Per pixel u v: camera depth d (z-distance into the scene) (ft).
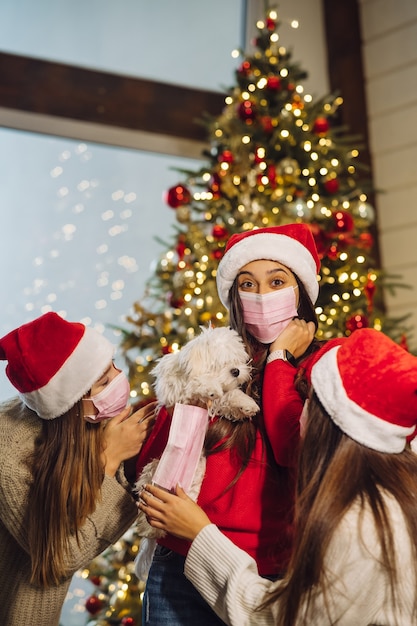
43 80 14.10
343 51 15.71
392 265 14.74
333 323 10.72
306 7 15.93
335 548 4.89
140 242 15.88
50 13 14.46
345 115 15.38
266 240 6.48
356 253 11.55
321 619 4.83
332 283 10.78
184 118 14.70
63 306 15.12
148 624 5.88
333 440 5.12
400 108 15.16
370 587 4.82
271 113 12.03
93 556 6.21
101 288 15.40
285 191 11.48
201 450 5.70
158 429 6.18
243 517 5.64
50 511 6.02
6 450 6.29
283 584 5.04
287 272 6.48
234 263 6.49
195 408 5.62
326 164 11.96
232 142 11.87
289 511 5.50
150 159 16.15
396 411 5.00
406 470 5.08
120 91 14.47
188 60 15.10
